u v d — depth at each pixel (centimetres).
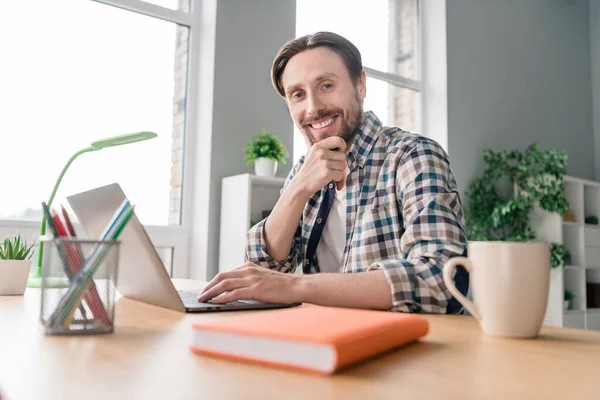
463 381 36
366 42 354
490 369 39
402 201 106
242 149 265
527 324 53
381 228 112
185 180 263
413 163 105
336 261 125
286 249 115
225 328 41
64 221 56
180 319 63
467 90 377
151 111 257
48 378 35
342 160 111
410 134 117
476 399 32
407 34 376
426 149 107
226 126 261
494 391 33
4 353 43
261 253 115
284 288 76
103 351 44
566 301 384
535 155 369
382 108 361
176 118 265
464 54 378
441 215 90
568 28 472
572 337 55
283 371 38
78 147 234
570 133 460
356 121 127
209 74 261
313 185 111
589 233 404
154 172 255
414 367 40
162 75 262
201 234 255
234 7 268
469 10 386
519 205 350
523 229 376
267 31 281
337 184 124
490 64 397
